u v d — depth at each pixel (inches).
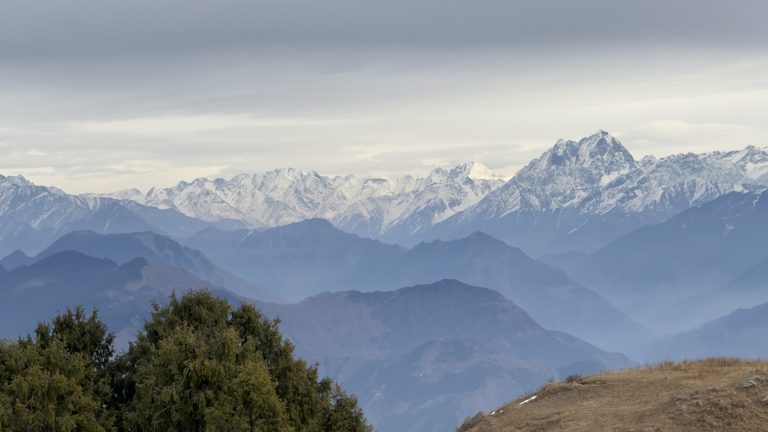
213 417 2345.0
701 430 1846.7
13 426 2308.1
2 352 2536.9
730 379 2081.7
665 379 2235.5
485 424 2268.7
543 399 2322.8
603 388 2281.0
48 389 2391.7
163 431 2406.5
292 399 2687.0
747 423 1841.8
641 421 1950.1
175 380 2433.6
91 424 2405.3
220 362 2480.3
